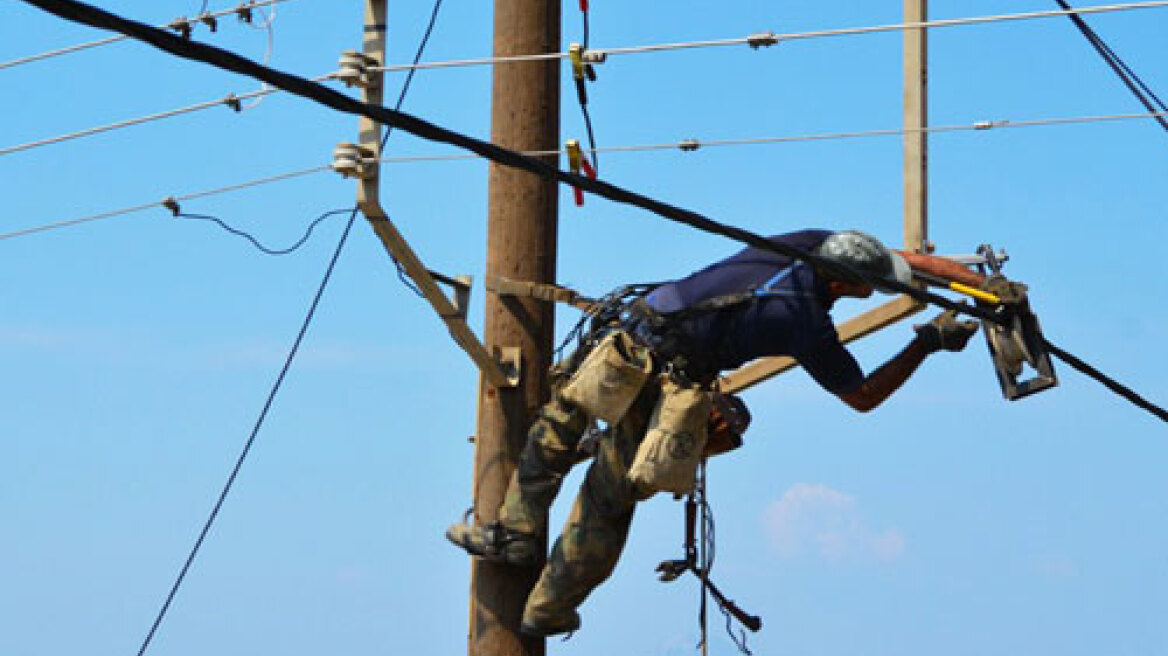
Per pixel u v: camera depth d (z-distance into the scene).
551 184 20.97
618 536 19.19
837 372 17.86
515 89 21.02
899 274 17.83
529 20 21.14
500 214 20.84
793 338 17.72
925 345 18.33
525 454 19.70
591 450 18.98
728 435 19.23
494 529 19.92
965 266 18.50
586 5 20.72
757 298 17.75
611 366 18.09
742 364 18.19
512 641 20.38
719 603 20.34
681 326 18.02
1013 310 18.23
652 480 17.94
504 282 20.62
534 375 20.62
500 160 14.31
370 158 17.20
